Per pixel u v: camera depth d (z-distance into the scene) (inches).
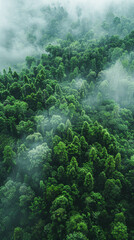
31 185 2369.6
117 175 2242.9
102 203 1987.0
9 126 3297.2
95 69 5137.8
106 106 3809.1
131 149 2822.3
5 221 2170.3
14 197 2285.9
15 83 4318.4
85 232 1676.9
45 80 4557.1
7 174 2679.6
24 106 3491.6
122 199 2113.7
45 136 2856.8
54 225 1863.9
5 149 2600.9
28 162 2536.9
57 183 2295.8
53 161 2541.8
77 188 2206.0
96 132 2802.7
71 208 1993.1
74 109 3390.7
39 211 2078.0
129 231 1809.8
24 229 2122.3
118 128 3287.4
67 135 2726.4
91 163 2377.0
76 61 5511.8
